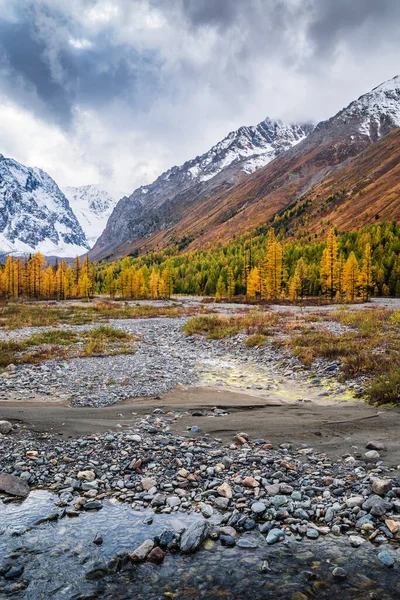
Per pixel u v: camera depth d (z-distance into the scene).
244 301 81.44
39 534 4.89
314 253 131.88
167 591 3.88
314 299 83.44
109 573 4.16
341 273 85.56
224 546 4.68
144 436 8.39
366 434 8.22
